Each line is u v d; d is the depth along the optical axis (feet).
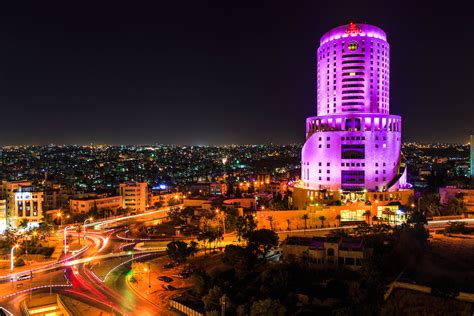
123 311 421.18
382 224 640.99
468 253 501.56
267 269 453.99
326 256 459.73
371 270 399.24
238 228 651.66
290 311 371.15
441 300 365.61
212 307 387.14
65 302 441.68
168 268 548.31
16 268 570.87
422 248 488.85
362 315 348.38
